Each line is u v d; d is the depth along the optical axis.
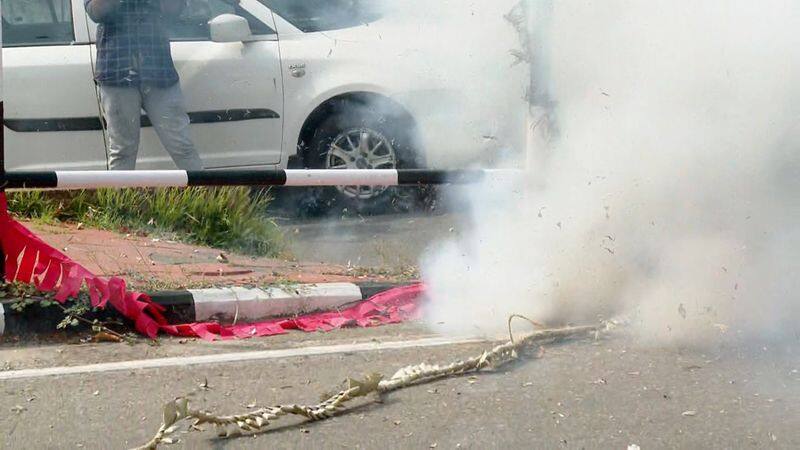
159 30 10.37
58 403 5.91
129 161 10.55
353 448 5.38
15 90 10.66
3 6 10.73
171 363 6.54
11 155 10.74
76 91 10.80
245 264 8.59
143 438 5.50
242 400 5.99
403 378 6.18
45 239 8.74
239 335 7.13
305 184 7.70
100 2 10.11
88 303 7.06
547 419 5.72
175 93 10.53
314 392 6.12
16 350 6.71
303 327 7.31
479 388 6.16
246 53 11.23
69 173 7.23
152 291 7.37
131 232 9.41
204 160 11.15
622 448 5.38
